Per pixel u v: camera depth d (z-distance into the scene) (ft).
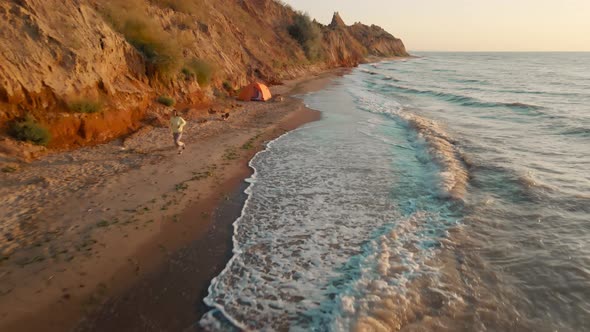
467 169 32.83
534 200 25.89
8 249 18.28
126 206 23.82
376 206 25.52
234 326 14.32
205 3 96.63
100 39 38.99
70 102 33.37
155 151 35.55
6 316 14.23
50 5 35.17
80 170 28.86
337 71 181.37
